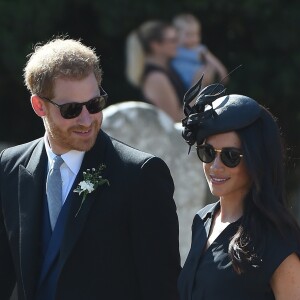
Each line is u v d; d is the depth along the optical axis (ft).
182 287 33.65
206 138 33.06
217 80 80.02
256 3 93.09
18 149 38.34
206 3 92.38
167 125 63.87
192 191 64.59
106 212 35.78
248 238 31.83
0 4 85.97
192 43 78.54
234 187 32.94
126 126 62.85
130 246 36.06
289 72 94.63
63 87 35.19
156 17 91.20
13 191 37.52
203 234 33.94
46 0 87.81
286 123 97.76
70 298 35.76
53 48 35.81
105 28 91.25
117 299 35.91
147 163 36.01
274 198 32.12
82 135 35.60
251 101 32.99
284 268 31.55
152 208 35.88
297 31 94.73
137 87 81.10
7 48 86.38
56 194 36.63
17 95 95.86
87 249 35.78
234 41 97.96
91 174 36.11
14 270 38.17
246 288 31.78
